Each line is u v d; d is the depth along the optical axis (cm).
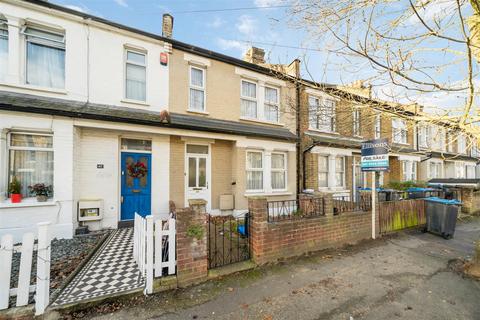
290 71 1006
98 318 276
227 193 845
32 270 396
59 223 557
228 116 862
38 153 577
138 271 383
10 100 520
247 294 332
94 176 638
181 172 762
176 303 307
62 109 551
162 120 667
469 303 321
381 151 585
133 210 694
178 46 767
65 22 613
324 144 983
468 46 272
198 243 361
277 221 458
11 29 558
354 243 562
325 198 524
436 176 1627
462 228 749
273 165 954
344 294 337
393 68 326
